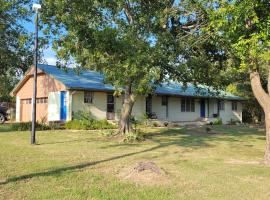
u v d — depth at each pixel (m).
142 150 16.08
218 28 12.52
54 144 17.38
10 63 33.47
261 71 26.64
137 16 17.45
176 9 15.88
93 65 17.81
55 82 30.45
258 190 9.12
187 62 17.97
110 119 31.64
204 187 9.27
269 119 13.12
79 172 10.69
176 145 18.42
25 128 25.16
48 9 16.72
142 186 9.12
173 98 37.41
